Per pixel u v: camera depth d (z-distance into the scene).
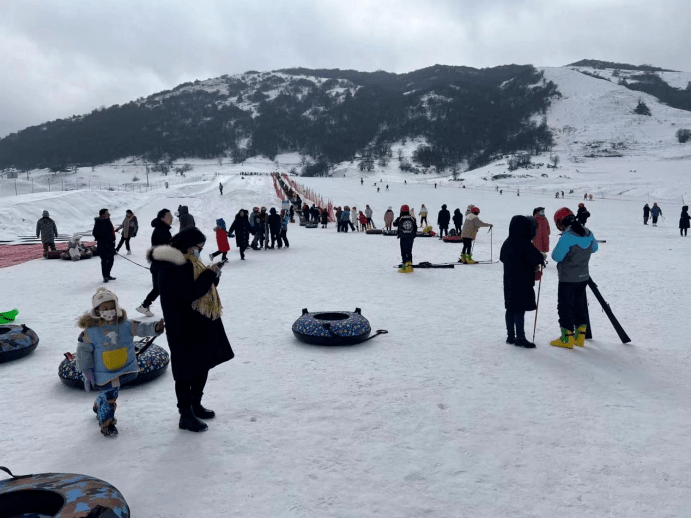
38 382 5.63
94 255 17.91
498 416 4.63
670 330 7.86
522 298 6.87
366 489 3.43
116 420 4.36
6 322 7.48
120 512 2.73
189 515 3.13
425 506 3.24
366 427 4.39
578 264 6.76
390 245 22.53
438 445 4.07
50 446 4.06
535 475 3.62
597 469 3.71
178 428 4.38
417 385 5.43
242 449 3.99
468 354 6.58
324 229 34.09
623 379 5.64
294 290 11.40
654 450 4.00
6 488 2.87
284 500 3.29
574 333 7.13
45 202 32.16
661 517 3.14
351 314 7.42
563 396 5.13
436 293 11.04
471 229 15.96
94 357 4.31
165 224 9.02
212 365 4.36
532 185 124.00
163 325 4.52
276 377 5.68
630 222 37.09
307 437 4.20
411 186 91.50
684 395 5.17
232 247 21.97
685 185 82.88
